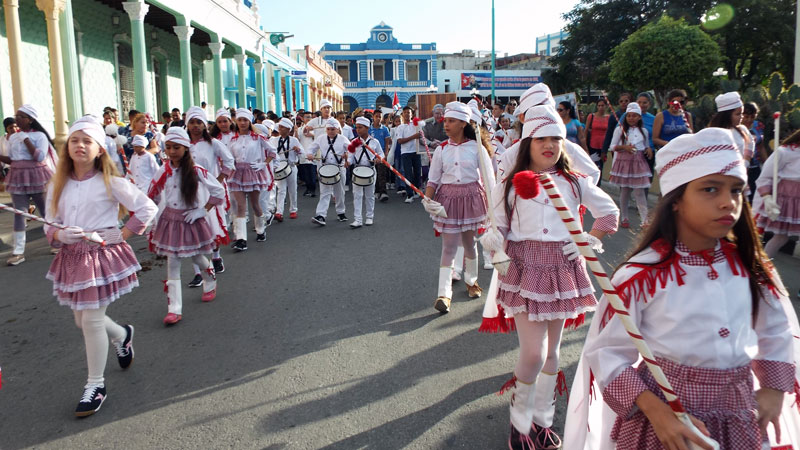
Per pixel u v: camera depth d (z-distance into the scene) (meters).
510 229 3.15
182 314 5.38
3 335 4.96
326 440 3.25
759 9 27.48
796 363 2.09
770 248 6.04
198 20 16.78
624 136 8.40
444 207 5.32
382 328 4.92
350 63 58.41
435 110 11.88
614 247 7.41
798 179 5.73
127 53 17.53
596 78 35.69
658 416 1.80
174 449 3.21
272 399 3.74
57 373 4.23
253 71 28.17
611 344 2.04
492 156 5.51
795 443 2.11
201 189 5.28
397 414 3.52
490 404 3.61
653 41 18.72
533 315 2.94
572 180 3.07
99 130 3.71
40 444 3.31
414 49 57.72
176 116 13.32
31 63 13.55
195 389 3.91
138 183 8.44
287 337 4.77
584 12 35.78
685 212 1.90
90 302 3.60
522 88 53.84
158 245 5.14
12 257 7.25
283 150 10.54
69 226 3.67
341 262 7.15
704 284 1.91
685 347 1.92
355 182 9.33
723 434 1.90
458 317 5.15
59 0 11.73
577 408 2.31
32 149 7.24
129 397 3.82
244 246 7.92
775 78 9.43
